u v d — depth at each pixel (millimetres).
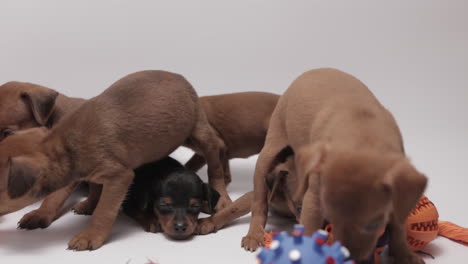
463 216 657
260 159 630
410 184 447
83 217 677
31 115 694
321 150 481
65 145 604
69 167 605
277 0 1095
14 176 558
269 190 629
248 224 666
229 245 610
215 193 664
